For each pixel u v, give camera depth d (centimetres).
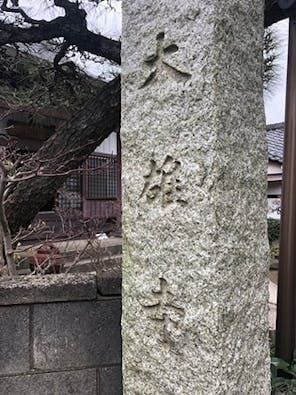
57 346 131
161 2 104
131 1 112
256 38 105
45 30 327
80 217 445
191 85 97
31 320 129
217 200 93
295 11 161
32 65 355
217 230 93
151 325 106
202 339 95
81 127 313
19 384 128
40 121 491
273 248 561
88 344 132
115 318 134
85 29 327
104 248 291
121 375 134
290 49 163
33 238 305
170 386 102
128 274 112
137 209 109
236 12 99
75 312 132
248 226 101
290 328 155
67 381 131
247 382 100
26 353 129
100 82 370
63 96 362
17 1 318
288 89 163
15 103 383
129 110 112
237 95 99
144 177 108
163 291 103
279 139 873
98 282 133
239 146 99
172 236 101
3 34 326
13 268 158
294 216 158
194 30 96
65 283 130
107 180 707
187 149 98
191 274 96
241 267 99
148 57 107
